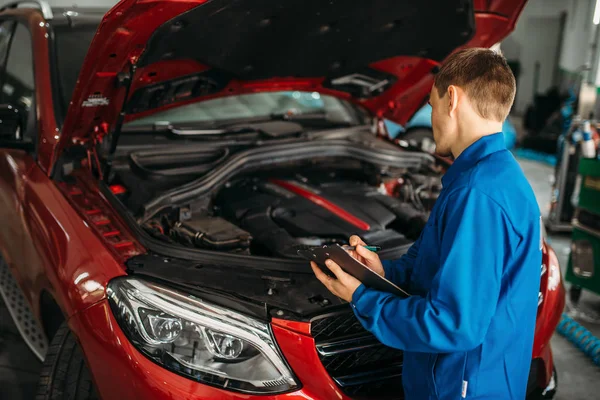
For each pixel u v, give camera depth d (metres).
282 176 2.73
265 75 2.56
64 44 2.72
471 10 2.27
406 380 1.51
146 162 2.46
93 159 2.33
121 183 2.33
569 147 4.45
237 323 1.62
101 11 3.11
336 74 2.71
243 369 1.59
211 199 2.47
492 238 1.22
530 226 1.27
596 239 3.34
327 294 1.73
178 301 1.66
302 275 1.82
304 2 1.99
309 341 1.61
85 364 1.81
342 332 1.71
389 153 2.79
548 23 10.41
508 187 1.24
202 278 1.75
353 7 2.11
